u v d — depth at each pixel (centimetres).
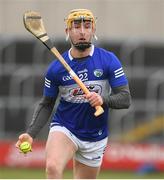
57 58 1606
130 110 3803
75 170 1734
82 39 1593
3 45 3975
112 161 3588
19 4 5184
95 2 5156
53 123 1664
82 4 5162
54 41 3944
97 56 1620
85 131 1653
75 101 1631
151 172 3528
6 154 3638
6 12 5175
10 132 3828
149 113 3822
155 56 3962
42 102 1670
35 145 3612
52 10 5178
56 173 1559
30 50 3956
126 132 3775
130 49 3962
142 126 3791
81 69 1612
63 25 5162
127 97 1611
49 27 5169
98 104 1547
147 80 3897
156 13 5144
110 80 1620
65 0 5175
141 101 3853
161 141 3772
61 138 1625
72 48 1625
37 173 3353
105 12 5144
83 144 1662
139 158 3588
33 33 1622
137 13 5144
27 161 3619
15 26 5169
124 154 3594
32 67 3925
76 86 1617
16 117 3834
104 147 1705
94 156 1698
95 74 1612
